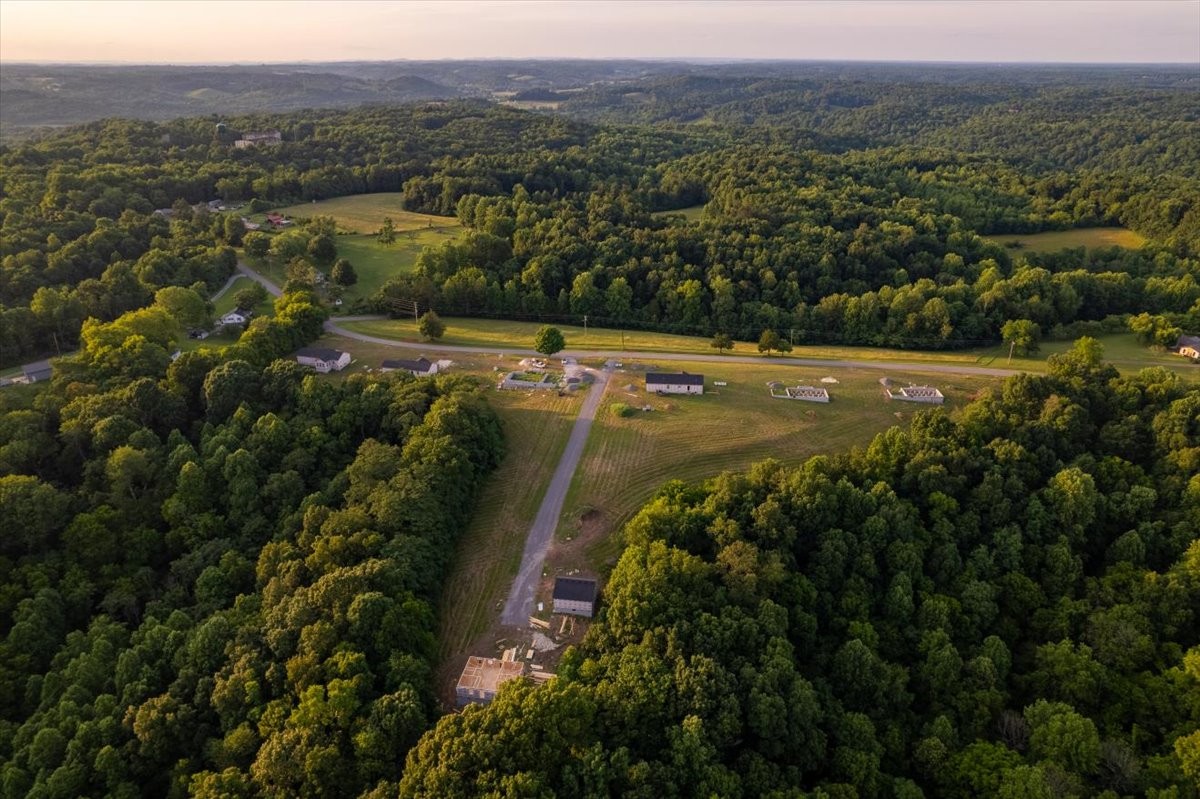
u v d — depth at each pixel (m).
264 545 89.94
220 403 109.75
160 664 73.81
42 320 137.12
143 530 91.94
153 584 88.38
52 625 80.94
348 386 114.12
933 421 101.56
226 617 77.62
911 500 93.62
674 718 64.12
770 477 92.56
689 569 76.38
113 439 100.56
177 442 103.75
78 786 63.19
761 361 140.25
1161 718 72.12
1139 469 94.94
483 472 101.56
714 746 61.91
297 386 113.00
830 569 83.06
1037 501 90.88
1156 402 104.38
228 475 96.06
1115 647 77.06
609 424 114.38
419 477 90.56
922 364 138.88
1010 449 96.88
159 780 65.69
